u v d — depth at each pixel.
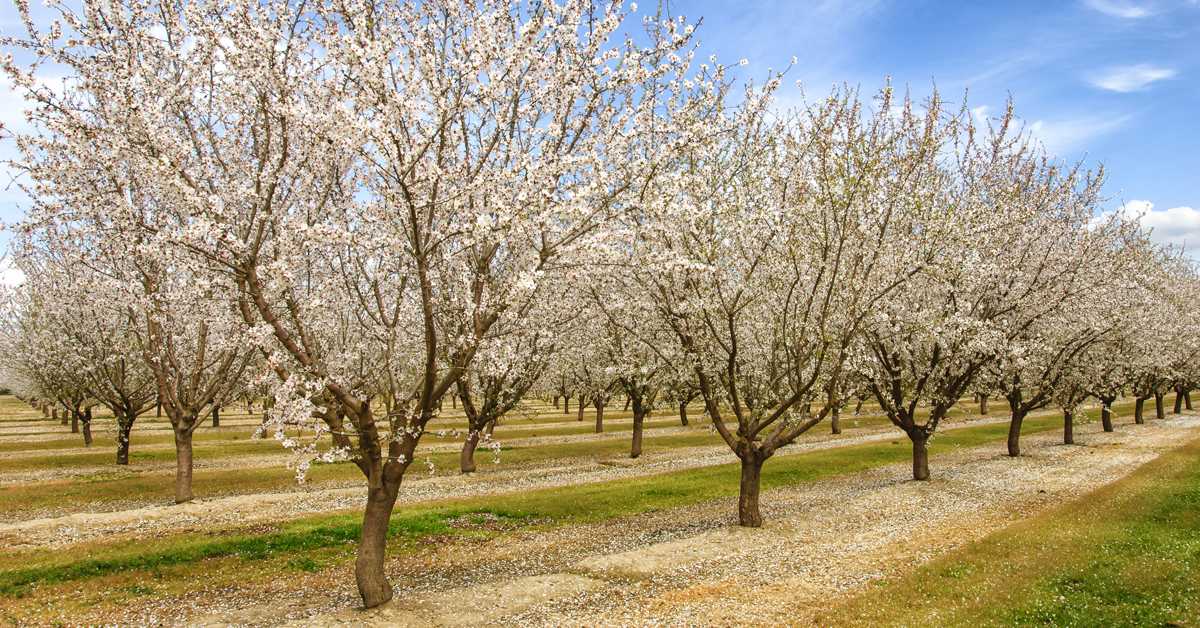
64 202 9.87
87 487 23.61
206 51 10.36
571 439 42.06
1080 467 25.14
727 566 13.57
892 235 17.73
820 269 15.34
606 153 11.38
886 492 21.08
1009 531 14.50
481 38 9.17
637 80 11.22
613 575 13.11
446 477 26.77
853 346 17.95
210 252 9.69
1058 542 13.34
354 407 10.91
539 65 10.42
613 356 24.19
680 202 11.54
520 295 10.28
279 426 9.83
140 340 22.23
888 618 9.73
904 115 17.42
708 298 15.57
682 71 12.06
